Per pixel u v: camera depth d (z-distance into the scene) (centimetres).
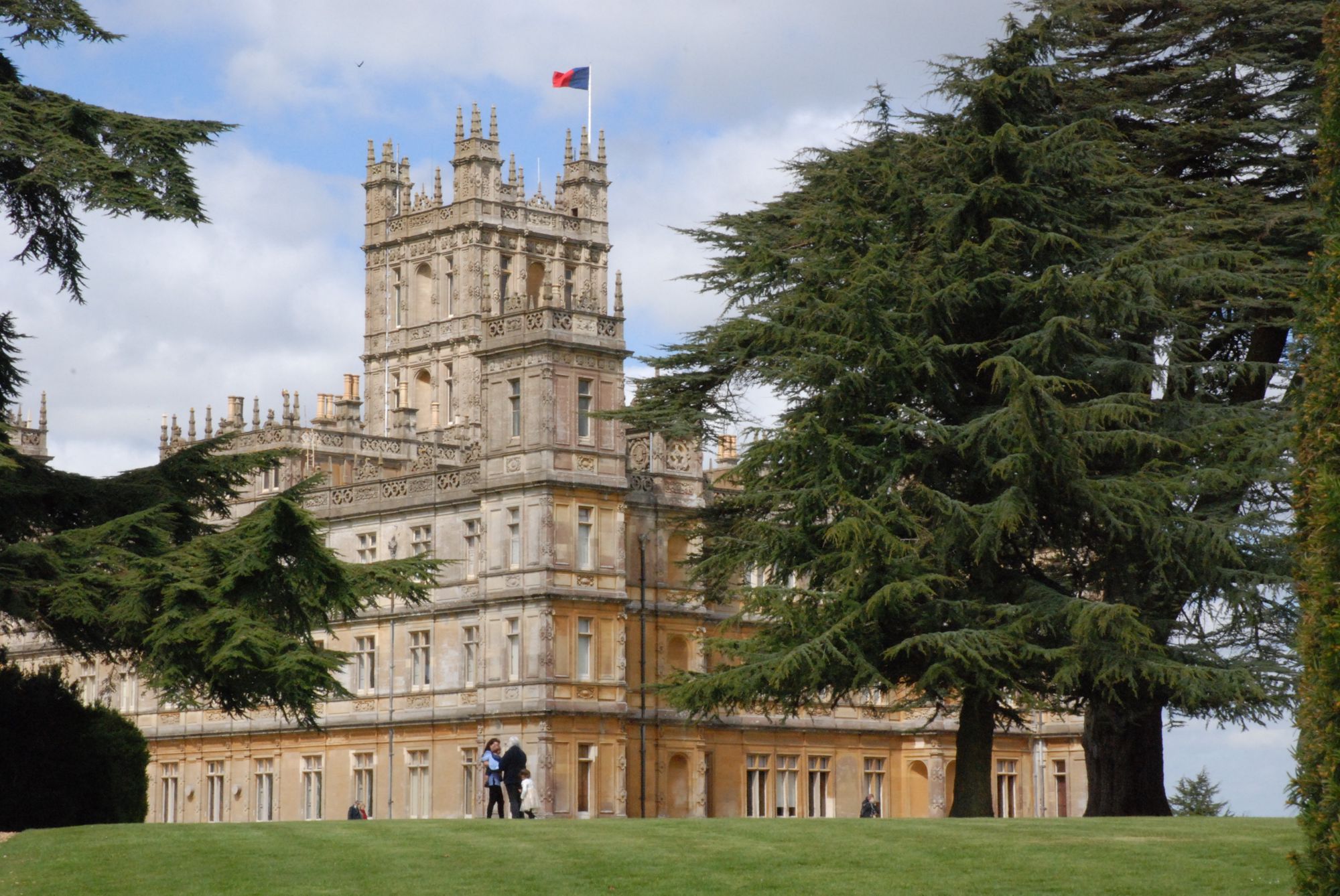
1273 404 4391
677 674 4466
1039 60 4516
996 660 4100
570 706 6775
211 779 8006
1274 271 4459
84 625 3606
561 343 6906
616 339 7069
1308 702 1781
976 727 4281
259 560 3459
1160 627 4284
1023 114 4547
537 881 2483
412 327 12550
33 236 3800
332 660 3425
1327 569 1769
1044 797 8100
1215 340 4753
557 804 6712
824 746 7681
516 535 6931
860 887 2445
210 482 3912
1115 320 4309
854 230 4434
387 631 7425
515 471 6925
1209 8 4575
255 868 2597
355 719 7450
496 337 7044
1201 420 4338
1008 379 4084
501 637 6912
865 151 4628
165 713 8200
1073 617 4050
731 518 4950
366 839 2861
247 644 3347
